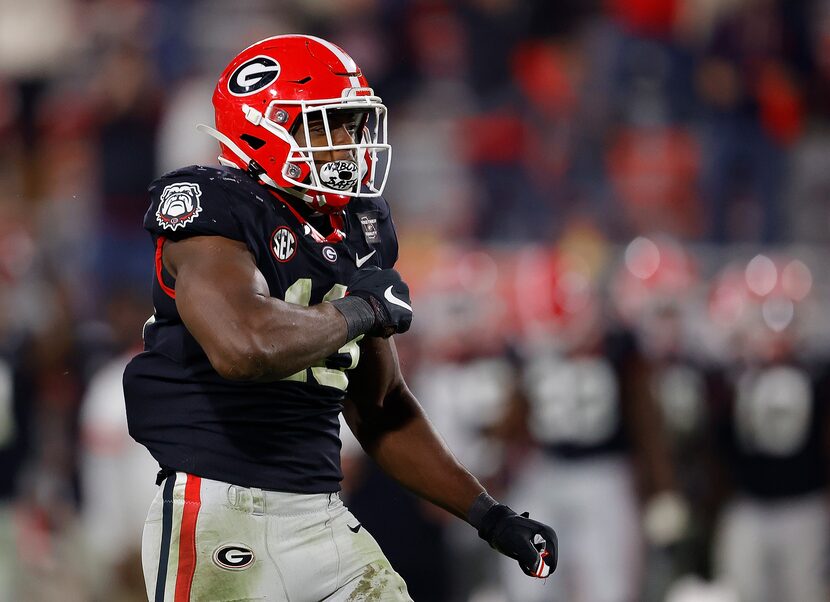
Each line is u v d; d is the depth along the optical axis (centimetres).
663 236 3183
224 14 3722
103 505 2053
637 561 2552
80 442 2291
